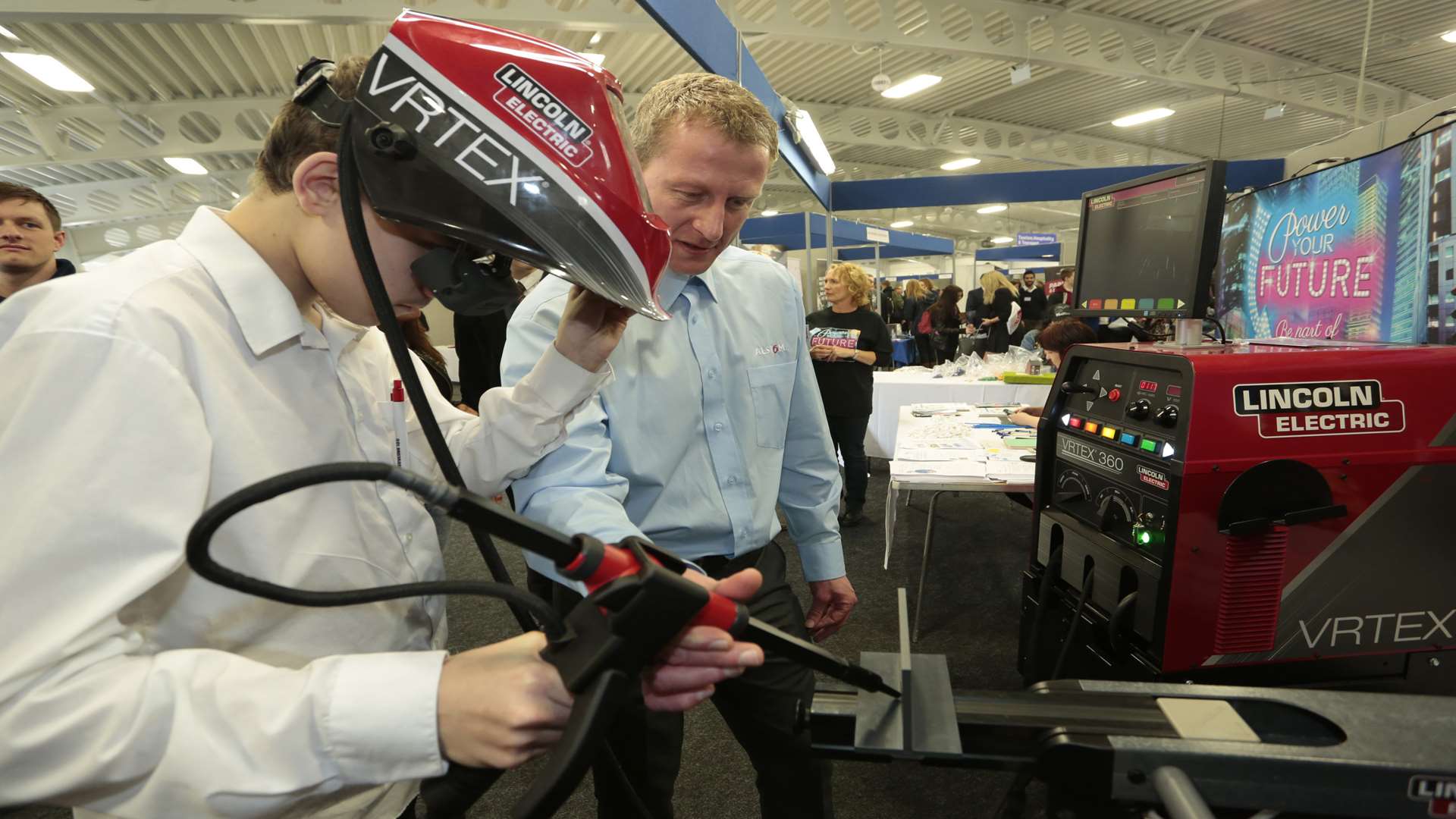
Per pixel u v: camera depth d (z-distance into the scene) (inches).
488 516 14.6
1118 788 20.6
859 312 141.6
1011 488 75.1
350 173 17.8
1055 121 384.8
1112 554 50.5
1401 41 262.7
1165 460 45.1
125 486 16.2
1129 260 62.7
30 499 15.6
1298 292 101.9
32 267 81.2
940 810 63.4
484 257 19.8
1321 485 43.0
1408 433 43.1
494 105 16.9
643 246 17.7
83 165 329.4
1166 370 47.0
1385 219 85.2
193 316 19.8
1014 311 280.1
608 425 36.7
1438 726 20.9
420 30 17.3
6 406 16.6
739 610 18.2
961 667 86.7
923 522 146.0
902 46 221.1
